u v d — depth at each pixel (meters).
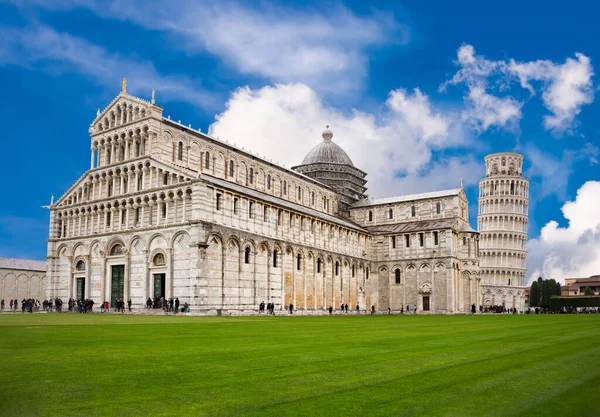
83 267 93.12
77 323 46.59
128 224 86.88
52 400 14.12
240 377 17.25
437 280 118.75
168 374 17.75
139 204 85.81
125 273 85.38
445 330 40.25
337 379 16.95
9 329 37.91
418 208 130.88
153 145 86.38
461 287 121.75
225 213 82.56
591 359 21.62
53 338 30.28
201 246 76.25
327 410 13.23
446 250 118.38
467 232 123.62
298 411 13.12
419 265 121.56
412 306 121.44
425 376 17.48
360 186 149.25
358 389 15.50
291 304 90.06
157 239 82.31
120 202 88.38
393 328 43.09
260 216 90.31
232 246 82.44
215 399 14.27
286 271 94.75
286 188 118.38
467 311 121.44
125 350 24.30
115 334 33.59
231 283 81.31
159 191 82.94
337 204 138.00
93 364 19.89
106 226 90.50
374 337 32.50
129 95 91.06
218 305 78.31
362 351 24.27
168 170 82.50
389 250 126.44
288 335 33.91
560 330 40.22
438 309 117.50
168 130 89.00
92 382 16.39
